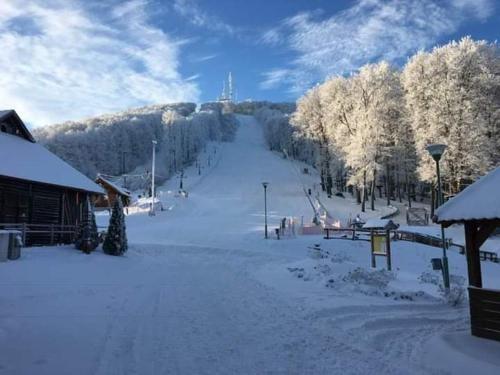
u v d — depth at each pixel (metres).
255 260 23.34
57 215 24.50
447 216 8.91
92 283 13.29
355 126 58.22
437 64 48.06
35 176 21.05
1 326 8.18
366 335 8.41
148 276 15.70
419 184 65.06
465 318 10.32
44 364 6.30
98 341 7.50
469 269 8.91
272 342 7.74
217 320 9.28
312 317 9.68
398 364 6.79
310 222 43.38
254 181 83.06
